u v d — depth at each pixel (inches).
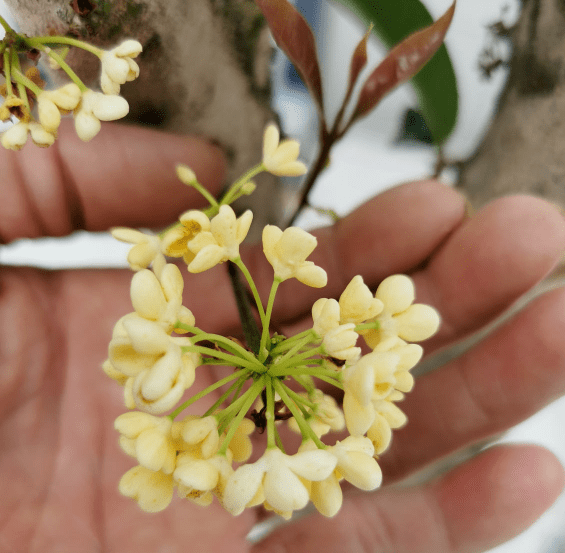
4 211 3.2
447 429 3.8
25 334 3.3
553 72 2.9
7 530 3.1
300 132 5.0
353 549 3.9
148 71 2.8
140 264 2.0
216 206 2.2
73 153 3.1
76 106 2.1
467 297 3.4
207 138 3.4
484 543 3.9
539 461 3.8
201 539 3.7
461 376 3.7
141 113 3.1
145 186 3.3
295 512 4.2
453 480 3.9
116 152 3.2
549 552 5.4
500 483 3.8
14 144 2.0
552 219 3.1
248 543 3.9
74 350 3.5
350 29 5.0
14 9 2.3
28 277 3.5
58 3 2.3
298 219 3.7
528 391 3.6
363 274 3.6
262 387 1.8
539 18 2.9
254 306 2.5
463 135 4.6
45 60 2.5
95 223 3.5
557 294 3.4
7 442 3.2
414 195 3.3
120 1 2.3
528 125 3.2
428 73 3.4
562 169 3.1
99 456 3.5
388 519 3.9
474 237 3.3
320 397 1.9
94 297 3.7
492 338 3.6
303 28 2.4
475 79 4.3
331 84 5.3
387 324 1.9
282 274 1.8
